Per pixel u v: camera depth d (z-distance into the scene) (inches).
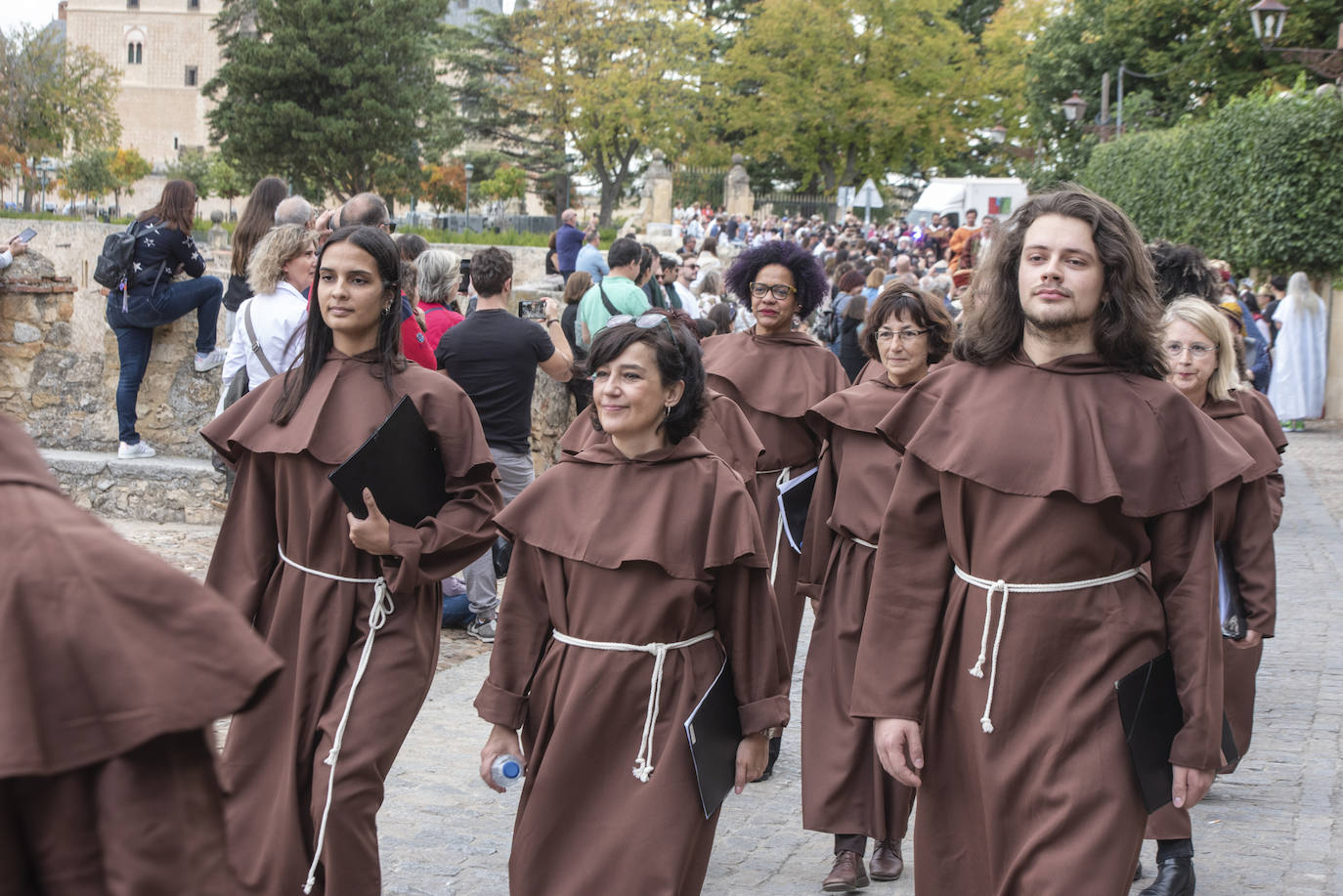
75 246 1264.8
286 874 145.0
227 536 159.3
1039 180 1429.6
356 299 154.4
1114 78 1405.0
